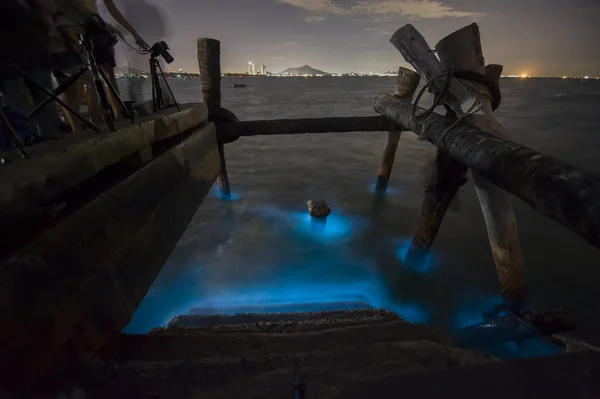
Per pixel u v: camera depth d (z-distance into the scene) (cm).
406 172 1127
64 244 172
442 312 461
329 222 752
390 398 80
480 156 287
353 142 1620
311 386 152
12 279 139
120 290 218
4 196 147
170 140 409
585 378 82
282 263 585
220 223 746
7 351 133
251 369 170
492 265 573
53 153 184
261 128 645
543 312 389
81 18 288
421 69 398
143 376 163
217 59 644
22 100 259
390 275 550
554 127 2044
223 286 516
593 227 176
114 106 416
